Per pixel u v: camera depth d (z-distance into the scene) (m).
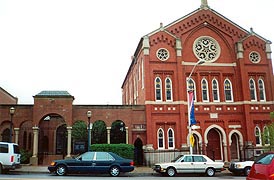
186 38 35.25
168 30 34.91
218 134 34.28
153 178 19.66
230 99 34.91
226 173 24.14
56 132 46.59
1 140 32.94
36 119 30.94
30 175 20.84
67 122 31.19
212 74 34.97
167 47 34.44
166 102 33.12
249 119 33.78
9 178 17.31
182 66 34.41
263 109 34.62
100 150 29.19
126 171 21.00
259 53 36.16
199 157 22.88
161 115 32.84
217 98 34.62
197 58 35.06
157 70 33.66
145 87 33.06
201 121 33.59
